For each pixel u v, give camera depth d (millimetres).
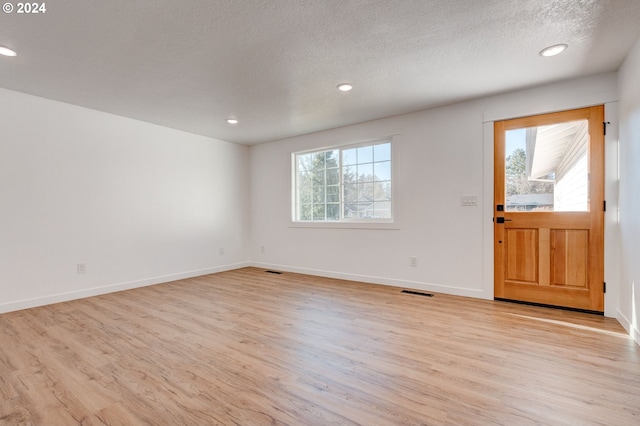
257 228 5672
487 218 3451
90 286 3693
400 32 2158
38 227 3307
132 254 4090
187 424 1464
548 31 2154
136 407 1588
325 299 3520
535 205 3213
